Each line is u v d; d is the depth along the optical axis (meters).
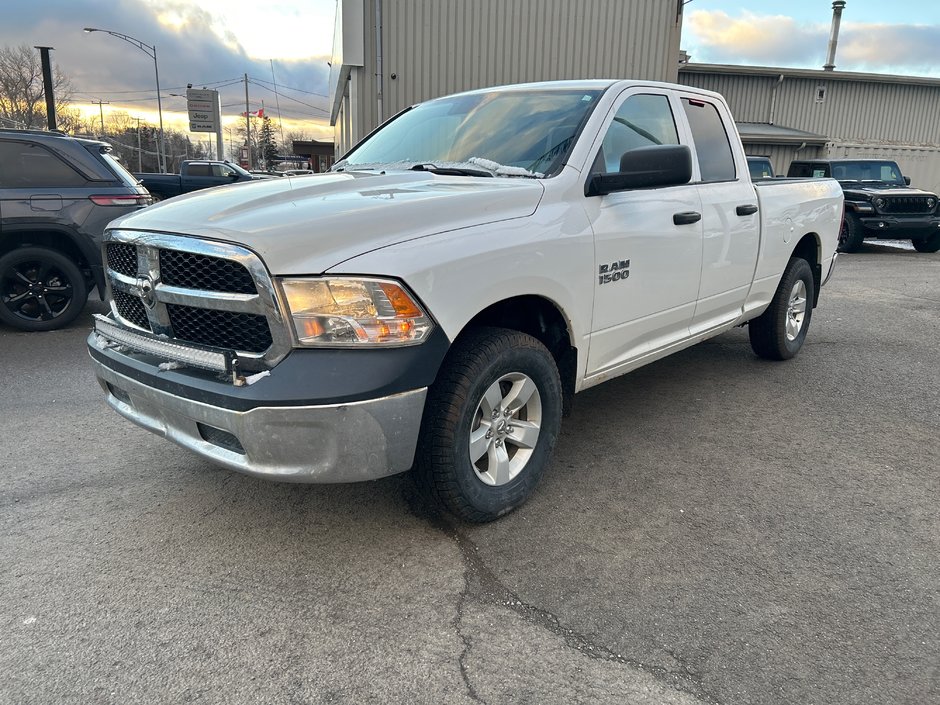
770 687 2.08
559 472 3.56
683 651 2.24
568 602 2.49
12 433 4.05
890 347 6.17
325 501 3.22
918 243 14.73
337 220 2.47
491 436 2.91
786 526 3.04
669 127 3.96
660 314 3.78
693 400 4.70
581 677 2.12
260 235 2.36
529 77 16.27
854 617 2.41
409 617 2.40
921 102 25.91
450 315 2.54
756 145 23.09
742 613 2.43
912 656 2.22
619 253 3.35
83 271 6.80
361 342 2.37
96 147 6.88
